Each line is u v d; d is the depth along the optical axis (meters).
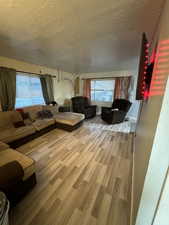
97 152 2.21
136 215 0.70
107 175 1.62
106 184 1.47
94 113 5.04
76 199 1.26
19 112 2.86
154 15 1.20
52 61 3.27
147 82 1.12
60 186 1.42
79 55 2.67
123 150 2.30
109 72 4.88
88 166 1.80
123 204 1.22
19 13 1.17
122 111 3.97
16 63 3.10
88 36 1.72
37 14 1.19
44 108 3.69
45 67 4.05
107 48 2.24
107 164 1.86
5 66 2.85
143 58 1.02
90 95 5.53
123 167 1.80
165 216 0.60
